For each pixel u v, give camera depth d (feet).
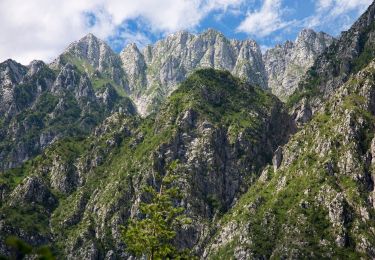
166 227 386.11
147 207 393.09
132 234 385.29
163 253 380.37
